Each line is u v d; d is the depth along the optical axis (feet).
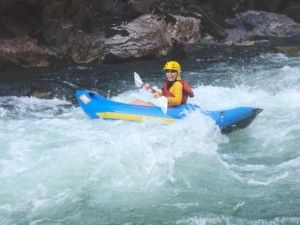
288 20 109.70
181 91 43.88
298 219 26.53
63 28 70.13
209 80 65.00
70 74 65.92
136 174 31.96
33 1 66.69
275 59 79.30
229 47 87.92
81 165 32.76
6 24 67.15
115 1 84.79
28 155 35.45
